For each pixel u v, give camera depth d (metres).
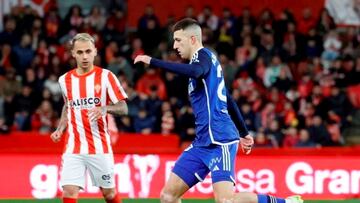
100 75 22.64
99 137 22.70
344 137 42.72
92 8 46.09
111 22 46.03
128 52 44.00
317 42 46.84
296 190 33.53
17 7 45.16
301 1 50.69
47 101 40.31
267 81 43.84
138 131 39.81
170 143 37.34
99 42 44.28
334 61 46.12
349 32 48.81
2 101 40.88
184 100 42.00
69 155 22.66
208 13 46.59
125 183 32.28
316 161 33.78
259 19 46.97
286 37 46.34
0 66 42.94
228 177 20.28
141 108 40.12
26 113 40.47
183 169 20.67
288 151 34.09
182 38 20.52
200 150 20.55
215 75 20.42
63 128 23.25
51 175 31.84
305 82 43.81
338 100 43.12
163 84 42.28
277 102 42.06
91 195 31.16
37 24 44.28
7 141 35.88
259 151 33.97
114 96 22.59
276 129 40.44
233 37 45.88
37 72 42.06
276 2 50.69
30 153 31.83
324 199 33.47
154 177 32.59
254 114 41.00
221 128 20.39
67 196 22.59
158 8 49.59
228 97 21.00
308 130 41.28
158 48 44.28
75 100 22.59
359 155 34.28
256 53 45.03
